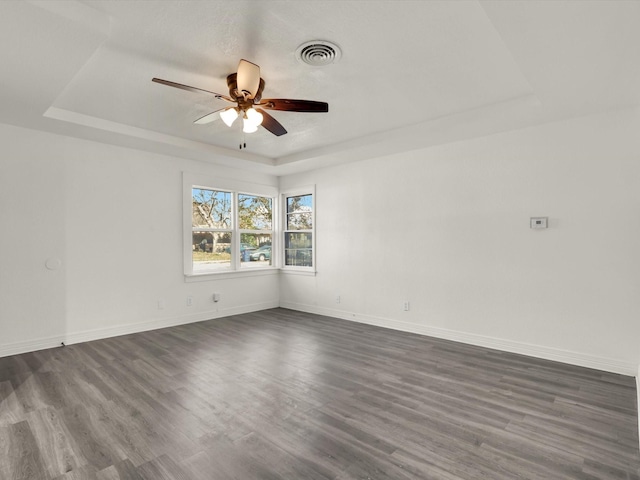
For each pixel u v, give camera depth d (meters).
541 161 3.54
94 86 2.90
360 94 3.07
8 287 3.59
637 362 3.06
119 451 1.99
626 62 2.27
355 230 5.12
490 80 2.81
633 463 1.89
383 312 4.83
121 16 2.02
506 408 2.50
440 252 4.27
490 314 3.89
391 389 2.82
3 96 2.88
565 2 1.71
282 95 3.09
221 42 2.29
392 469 1.85
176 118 3.65
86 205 4.10
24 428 2.23
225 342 4.09
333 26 2.12
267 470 1.84
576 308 3.37
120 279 4.37
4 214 3.57
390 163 4.73
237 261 5.63
